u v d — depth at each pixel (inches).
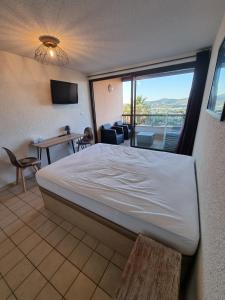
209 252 27.0
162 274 32.2
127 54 108.4
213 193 31.2
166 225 40.3
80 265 52.6
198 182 58.2
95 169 73.3
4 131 101.4
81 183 61.0
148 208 46.2
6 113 101.2
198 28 74.4
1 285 47.4
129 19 64.9
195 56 107.4
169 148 170.7
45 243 61.1
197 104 111.7
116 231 52.2
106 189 56.4
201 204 44.3
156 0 53.9
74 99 148.5
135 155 90.7
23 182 96.5
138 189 55.9
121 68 141.8
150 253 36.6
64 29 70.9
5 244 60.9
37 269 51.6
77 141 158.2
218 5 57.1
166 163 78.3
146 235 43.9
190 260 39.6
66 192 61.5
